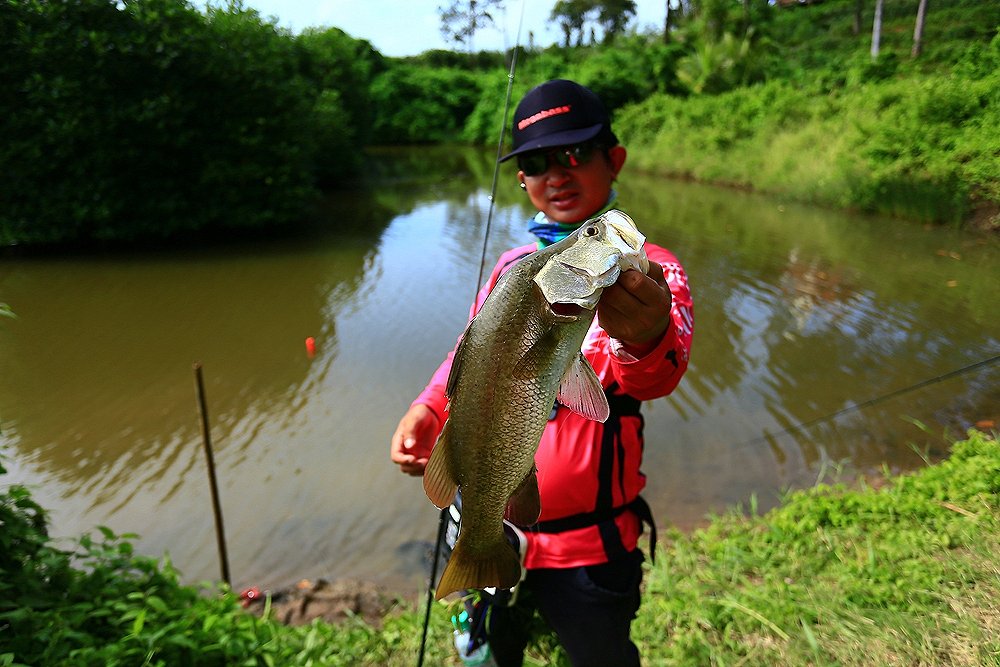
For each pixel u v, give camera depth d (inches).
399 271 460.4
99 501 203.8
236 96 564.7
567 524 74.5
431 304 381.4
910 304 354.6
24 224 510.9
